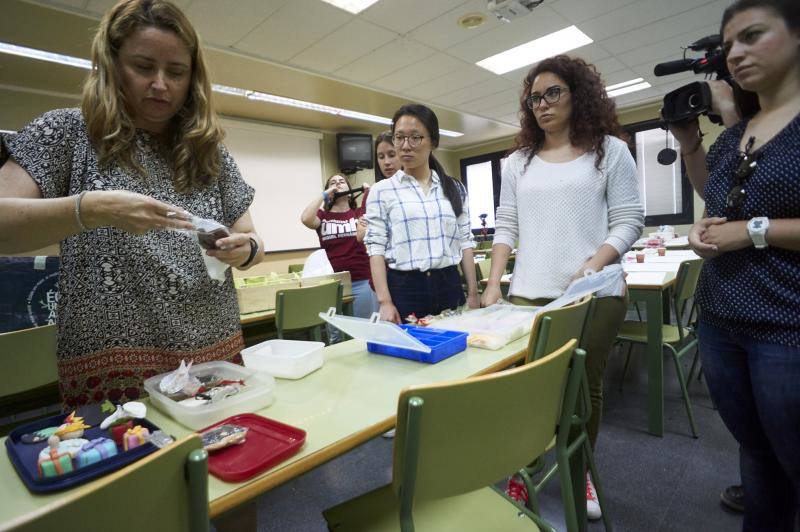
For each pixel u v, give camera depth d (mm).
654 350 1974
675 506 1477
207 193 970
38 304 1854
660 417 1949
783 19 829
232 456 611
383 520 859
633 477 1657
